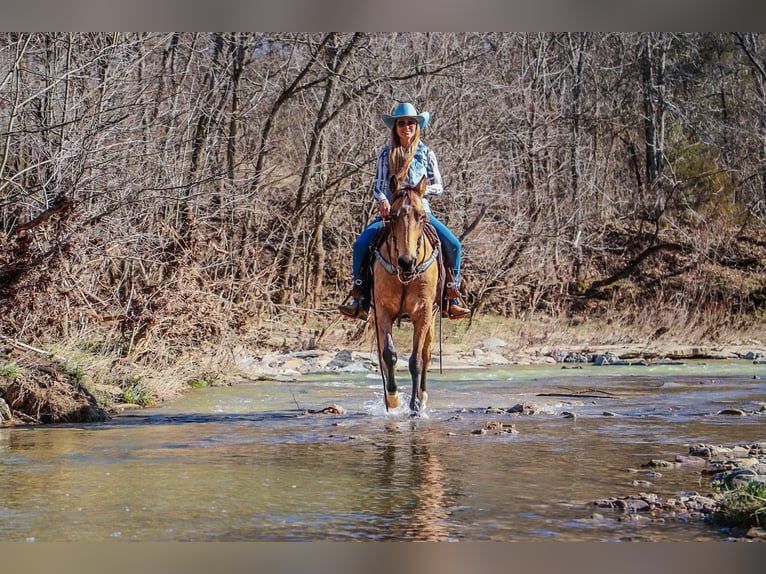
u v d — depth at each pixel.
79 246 12.18
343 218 25.94
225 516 5.64
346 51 22.41
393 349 10.14
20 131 12.00
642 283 28.80
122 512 5.73
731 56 34.62
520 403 11.09
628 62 33.91
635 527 5.43
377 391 13.10
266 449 7.96
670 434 8.74
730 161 33.47
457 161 23.52
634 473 6.86
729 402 11.50
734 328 24.30
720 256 30.14
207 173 16.52
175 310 13.48
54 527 5.41
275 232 22.56
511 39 27.53
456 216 23.84
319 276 23.58
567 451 7.79
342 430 9.10
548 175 26.77
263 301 16.98
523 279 25.62
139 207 13.72
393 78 21.75
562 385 13.88
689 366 17.75
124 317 12.96
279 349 18.59
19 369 10.40
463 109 24.22
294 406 11.29
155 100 14.92
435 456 7.57
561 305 26.42
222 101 21.14
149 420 10.09
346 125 23.94
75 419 10.03
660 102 33.69
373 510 5.77
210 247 15.01
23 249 11.42
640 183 33.81
